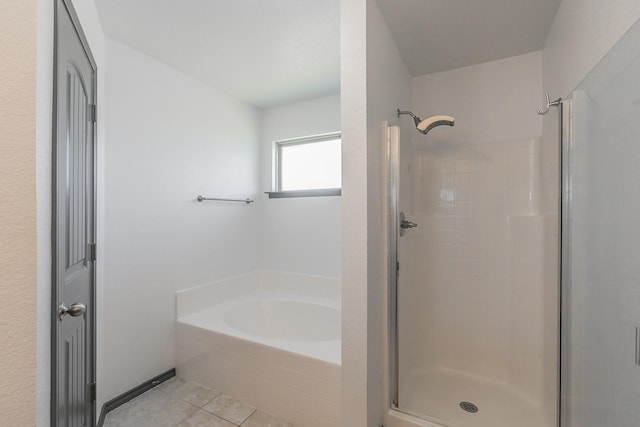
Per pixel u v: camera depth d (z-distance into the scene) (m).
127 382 1.88
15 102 0.52
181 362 2.14
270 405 1.74
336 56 2.07
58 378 0.95
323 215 2.76
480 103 2.04
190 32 1.79
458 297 2.02
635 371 0.73
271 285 2.95
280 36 1.83
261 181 3.08
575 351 1.13
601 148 0.93
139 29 1.76
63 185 0.95
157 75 2.11
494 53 1.91
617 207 0.83
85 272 1.34
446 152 2.09
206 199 2.46
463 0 1.42
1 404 0.51
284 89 2.62
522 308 1.82
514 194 1.89
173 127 2.22
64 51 0.96
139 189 1.99
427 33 1.68
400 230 1.67
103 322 1.75
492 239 1.94
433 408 1.64
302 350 1.69
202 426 1.64
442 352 2.05
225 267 2.66
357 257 1.32
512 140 1.91
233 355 1.90
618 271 0.82
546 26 1.62
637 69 0.72
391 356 1.54
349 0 1.32
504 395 1.77
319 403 1.59
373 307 1.39
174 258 2.22
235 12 1.61
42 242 0.75
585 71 1.13
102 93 1.72
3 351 0.51
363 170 1.30
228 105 2.71
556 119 1.41
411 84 2.21
